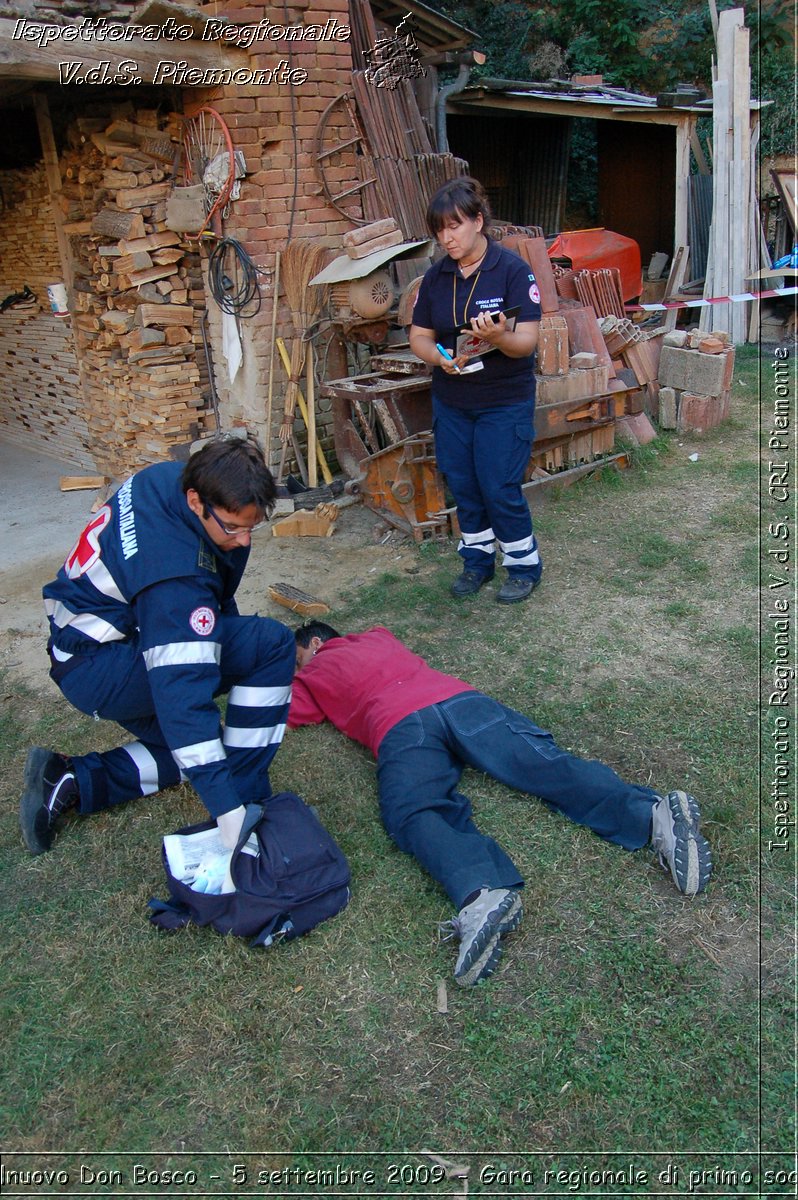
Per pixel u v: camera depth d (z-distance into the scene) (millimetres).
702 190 11188
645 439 5969
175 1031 2182
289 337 5746
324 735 3293
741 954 2246
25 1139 1970
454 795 2777
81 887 2674
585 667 3582
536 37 17188
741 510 4992
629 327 6129
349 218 5840
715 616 3898
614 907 2414
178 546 2254
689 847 2400
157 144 5594
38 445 7930
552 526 4980
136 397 6238
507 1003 2176
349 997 2232
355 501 5602
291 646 2717
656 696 3336
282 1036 2146
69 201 6230
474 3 16859
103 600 2480
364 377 5094
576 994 2176
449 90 9852
